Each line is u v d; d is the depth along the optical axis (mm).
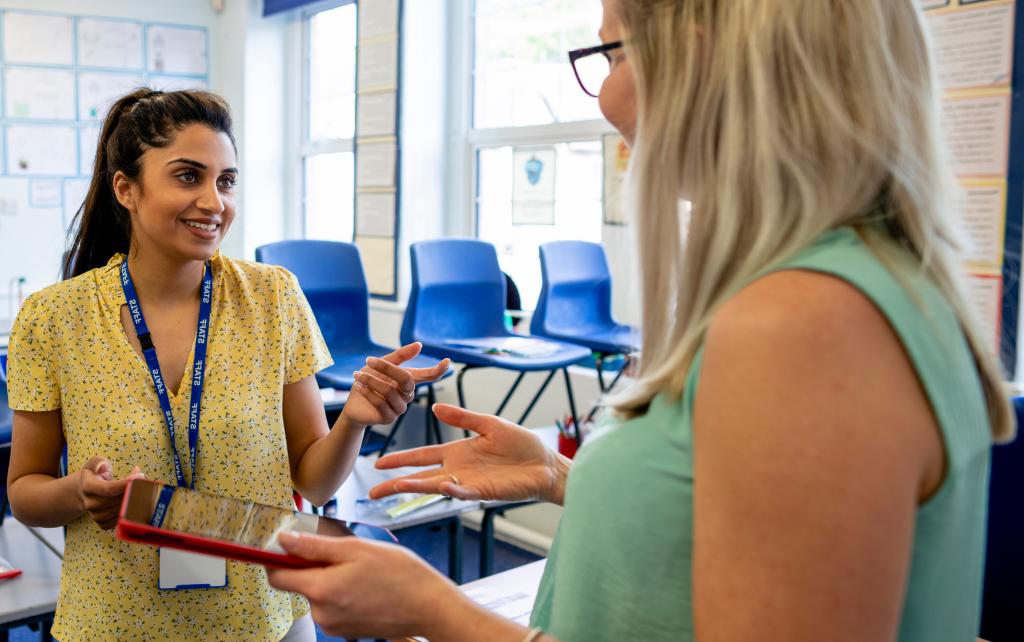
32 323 1447
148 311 1500
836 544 575
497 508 2592
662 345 755
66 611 1460
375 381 1471
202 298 1520
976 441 654
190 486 1451
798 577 583
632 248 782
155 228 1437
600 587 767
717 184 699
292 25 6078
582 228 4285
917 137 698
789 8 670
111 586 1411
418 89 4945
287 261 3844
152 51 5988
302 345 1611
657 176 741
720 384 627
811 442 581
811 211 657
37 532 2203
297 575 758
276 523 990
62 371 1448
